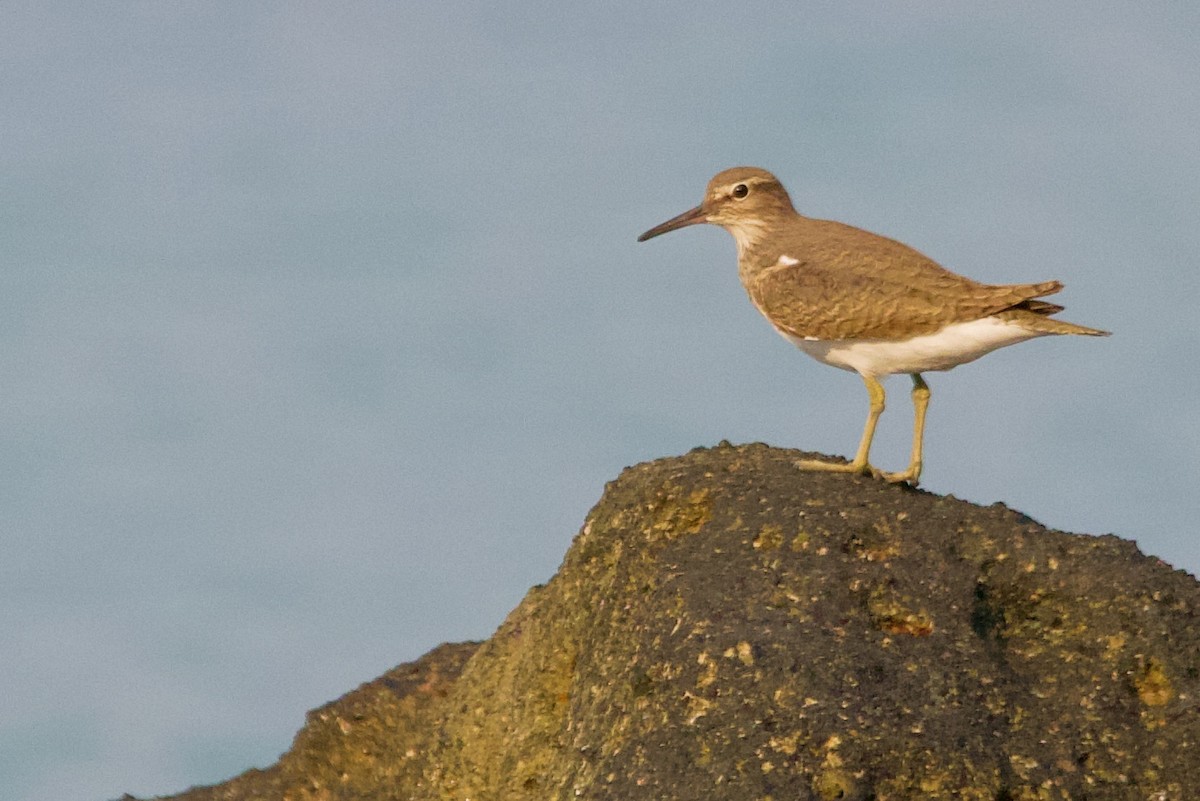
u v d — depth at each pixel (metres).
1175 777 13.59
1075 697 14.21
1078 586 15.01
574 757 14.60
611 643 15.37
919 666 14.02
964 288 17.17
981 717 13.73
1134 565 15.21
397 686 19.31
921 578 14.91
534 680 16.53
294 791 18.56
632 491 16.59
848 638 14.22
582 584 16.48
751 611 14.52
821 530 15.29
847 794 13.05
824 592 14.66
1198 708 14.05
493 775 16.62
